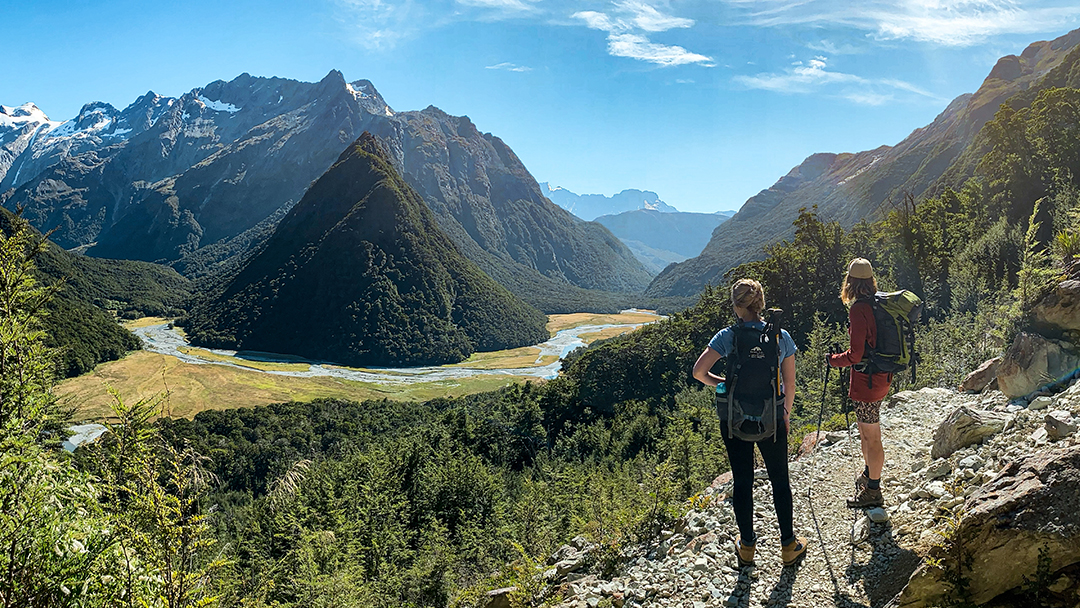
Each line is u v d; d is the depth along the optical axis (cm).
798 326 5709
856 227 8162
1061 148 5197
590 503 1085
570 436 6309
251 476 6588
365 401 12119
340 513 2072
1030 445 445
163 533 366
